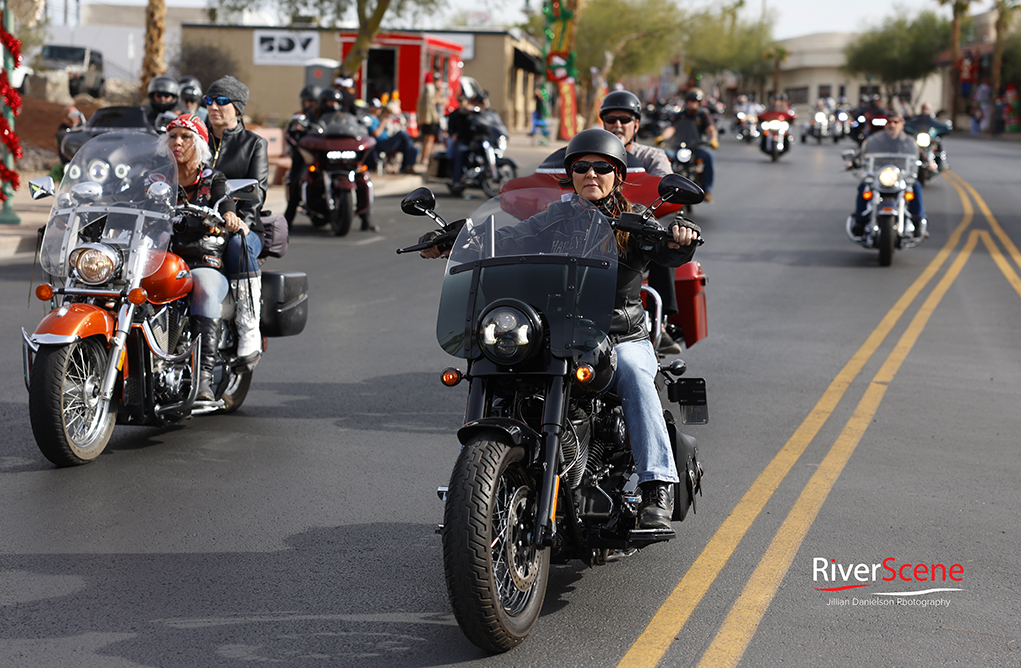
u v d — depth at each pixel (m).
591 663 7.65
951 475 12.04
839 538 10.13
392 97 57.56
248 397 15.19
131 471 11.88
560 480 7.99
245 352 13.67
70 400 11.93
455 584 7.33
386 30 58.41
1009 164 72.38
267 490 11.33
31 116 56.28
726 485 11.62
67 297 12.04
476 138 43.06
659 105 53.00
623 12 108.62
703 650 7.86
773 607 8.61
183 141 12.86
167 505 10.81
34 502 10.80
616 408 8.89
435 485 11.58
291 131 32.94
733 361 17.66
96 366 12.16
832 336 19.77
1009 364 17.64
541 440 7.86
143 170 12.18
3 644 7.82
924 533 10.27
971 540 10.11
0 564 9.27
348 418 14.18
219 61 82.00
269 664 7.59
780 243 33.00
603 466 8.73
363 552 9.69
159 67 48.50
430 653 7.79
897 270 27.98
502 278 8.36
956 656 7.81
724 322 21.02
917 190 29.42
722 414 14.50
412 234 33.34
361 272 26.28
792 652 7.84
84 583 8.91
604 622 8.32
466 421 8.05
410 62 67.50
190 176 13.05
